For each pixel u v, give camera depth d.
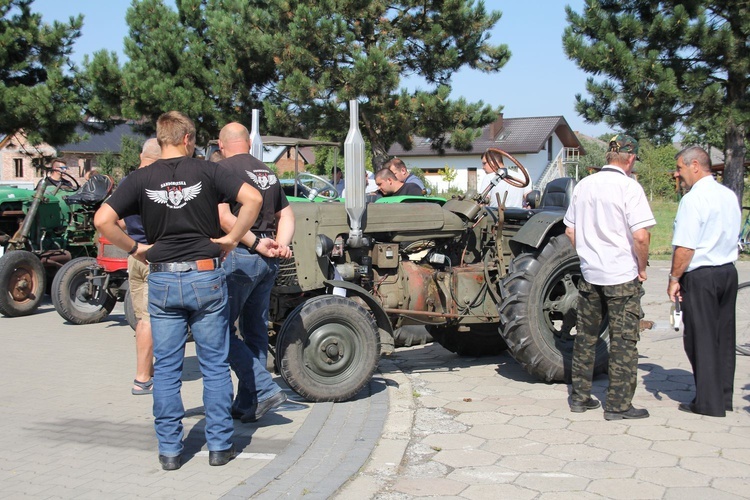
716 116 15.76
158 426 3.94
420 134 16.73
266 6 17.77
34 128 18.05
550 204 8.00
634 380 4.79
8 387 5.72
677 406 5.09
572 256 5.69
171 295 3.84
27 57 18.69
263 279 4.66
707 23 15.05
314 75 16.23
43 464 4.02
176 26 18.11
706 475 3.84
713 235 4.80
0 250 9.70
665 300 10.11
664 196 42.66
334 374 5.09
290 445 4.27
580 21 16.42
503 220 6.07
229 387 4.04
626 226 4.73
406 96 16.02
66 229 10.38
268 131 17.19
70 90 18.12
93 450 4.26
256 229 4.61
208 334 3.96
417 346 7.49
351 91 15.70
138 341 5.46
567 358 5.64
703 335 4.83
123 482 3.76
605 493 3.62
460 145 16.42
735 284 4.88
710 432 4.53
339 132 16.88
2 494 3.60
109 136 45.94
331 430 4.55
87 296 8.87
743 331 6.84
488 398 5.38
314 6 16.02
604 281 4.77
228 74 17.06
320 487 3.65
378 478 3.84
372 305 5.33
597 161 48.09
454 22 16.62
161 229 3.85
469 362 6.70
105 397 5.43
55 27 18.56
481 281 6.06
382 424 4.66
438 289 5.98
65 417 4.91
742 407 5.07
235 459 4.10
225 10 18.06
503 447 4.30
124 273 8.40
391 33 16.81
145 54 18.27
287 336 4.97
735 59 15.25
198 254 3.87
